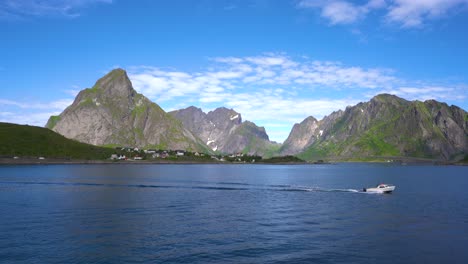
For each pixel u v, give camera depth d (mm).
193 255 50125
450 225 70438
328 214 81125
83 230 62875
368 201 103188
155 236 59406
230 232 62719
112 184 149000
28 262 47031
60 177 184250
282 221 72812
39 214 77062
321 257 50188
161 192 122000
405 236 61594
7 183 149250
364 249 54062
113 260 47938
